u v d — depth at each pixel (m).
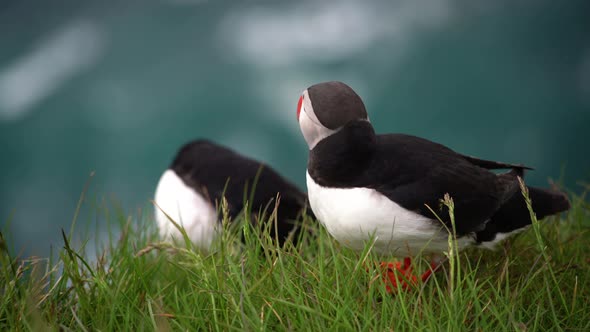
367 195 5.03
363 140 5.17
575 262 5.84
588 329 4.78
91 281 5.14
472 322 4.54
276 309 4.66
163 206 8.48
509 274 5.59
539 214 5.65
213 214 7.94
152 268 5.79
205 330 4.51
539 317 4.86
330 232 5.43
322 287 4.75
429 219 5.03
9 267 5.15
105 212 6.77
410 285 5.04
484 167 5.88
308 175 5.49
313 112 5.28
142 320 4.49
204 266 5.04
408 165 5.14
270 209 7.47
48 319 4.74
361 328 4.51
